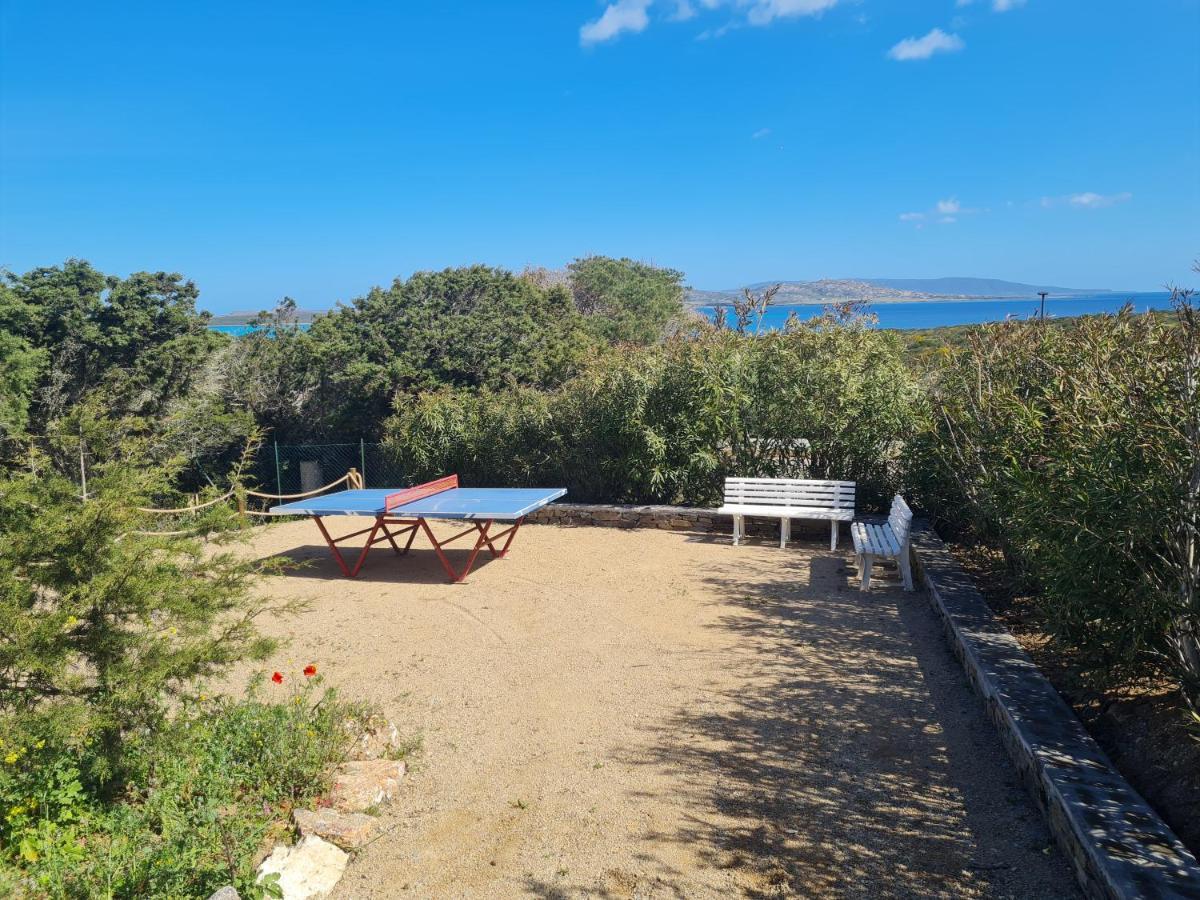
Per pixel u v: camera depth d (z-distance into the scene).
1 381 15.13
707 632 6.59
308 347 20.98
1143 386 4.46
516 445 12.17
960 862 3.46
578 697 5.44
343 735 4.64
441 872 3.64
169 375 19.16
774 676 5.61
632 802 4.09
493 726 5.09
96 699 3.94
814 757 4.45
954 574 7.09
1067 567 4.30
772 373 10.32
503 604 7.64
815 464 10.40
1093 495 4.18
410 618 7.35
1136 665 4.46
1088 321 6.82
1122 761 4.05
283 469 19.11
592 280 38.53
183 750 4.08
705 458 10.44
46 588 4.02
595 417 11.27
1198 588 3.93
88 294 18.67
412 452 12.89
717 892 3.36
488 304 23.11
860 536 8.06
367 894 3.52
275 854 3.64
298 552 10.21
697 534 10.27
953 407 8.11
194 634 4.16
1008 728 4.29
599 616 7.14
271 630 7.11
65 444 4.79
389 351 20.53
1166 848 3.05
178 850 3.47
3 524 4.02
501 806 4.15
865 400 9.92
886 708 5.01
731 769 4.36
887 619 6.71
